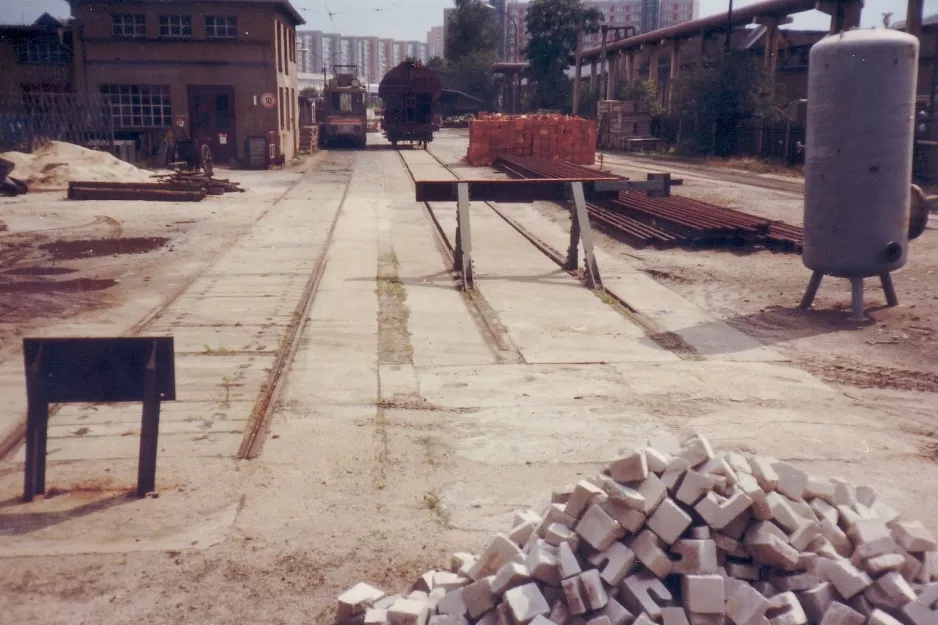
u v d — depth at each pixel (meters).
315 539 4.79
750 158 38.78
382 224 18.02
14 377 7.66
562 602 3.58
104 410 6.82
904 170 9.73
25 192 23.09
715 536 3.71
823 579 3.63
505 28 145.88
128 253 14.37
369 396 7.21
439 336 9.20
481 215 19.84
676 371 8.04
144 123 32.84
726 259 14.03
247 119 33.62
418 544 4.75
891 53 9.37
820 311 10.53
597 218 18.31
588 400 7.19
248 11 32.62
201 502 5.22
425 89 48.66
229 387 7.38
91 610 4.08
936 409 7.05
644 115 51.72
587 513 3.75
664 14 190.62
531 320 9.98
